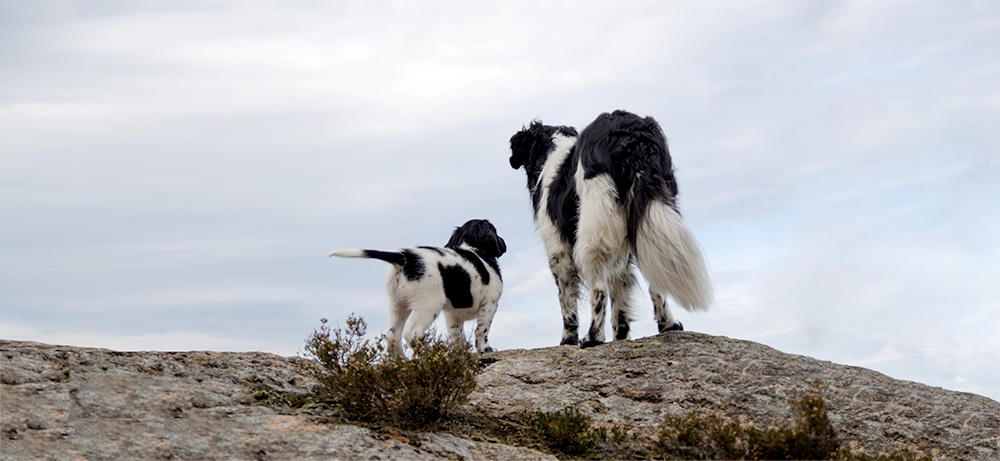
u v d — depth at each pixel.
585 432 5.94
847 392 6.82
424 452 5.06
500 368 7.25
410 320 7.68
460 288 8.02
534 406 6.41
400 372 5.68
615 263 8.29
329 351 6.12
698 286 7.71
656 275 7.74
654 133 8.20
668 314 8.45
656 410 6.43
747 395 6.62
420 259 7.75
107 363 5.81
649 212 7.77
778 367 7.16
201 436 4.88
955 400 6.82
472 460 5.11
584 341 8.14
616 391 6.77
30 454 4.33
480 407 6.31
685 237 7.73
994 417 6.53
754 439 5.59
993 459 6.00
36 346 5.95
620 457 5.60
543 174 9.23
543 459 5.32
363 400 5.65
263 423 5.23
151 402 5.29
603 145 8.12
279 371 6.37
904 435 6.28
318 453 4.81
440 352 6.01
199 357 6.33
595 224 7.94
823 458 5.47
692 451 5.68
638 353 7.46
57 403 5.04
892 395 6.81
